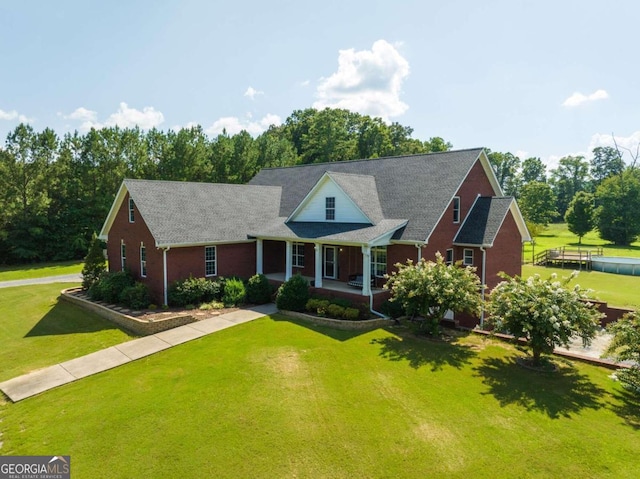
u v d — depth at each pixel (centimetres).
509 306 1184
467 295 1417
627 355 1030
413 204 2006
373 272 2020
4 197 3859
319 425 870
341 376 1120
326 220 2148
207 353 1309
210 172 4666
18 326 1758
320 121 6144
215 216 2234
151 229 1891
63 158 4247
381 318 1675
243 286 2000
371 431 846
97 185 4441
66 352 1415
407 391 1032
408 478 705
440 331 1541
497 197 2255
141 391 1054
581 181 11000
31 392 1088
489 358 1277
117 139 4441
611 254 5084
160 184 2220
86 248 4194
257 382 1080
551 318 1080
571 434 838
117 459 770
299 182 2845
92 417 930
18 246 3884
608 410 945
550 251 4069
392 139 7388
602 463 743
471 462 746
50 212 4216
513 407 953
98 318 1819
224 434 840
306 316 1691
